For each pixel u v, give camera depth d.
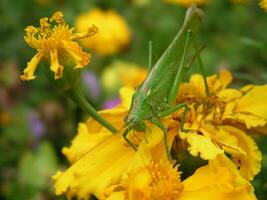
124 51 0.69
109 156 0.29
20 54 0.74
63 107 0.61
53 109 0.58
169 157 0.28
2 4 0.78
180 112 0.30
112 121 0.31
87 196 0.29
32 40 0.29
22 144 0.59
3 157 0.58
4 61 0.74
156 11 0.74
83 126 0.33
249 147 0.29
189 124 0.29
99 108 0.60
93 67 0.69
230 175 0.27
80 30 0.66
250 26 0.70
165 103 0.29
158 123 0.29
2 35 0.76
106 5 0.77
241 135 0.29
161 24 0.71
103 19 0.67
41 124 0.58
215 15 0.70
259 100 0.30
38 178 0.49
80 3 0.77
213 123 0.30
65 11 0.76
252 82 0.38
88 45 0.66
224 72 0.33
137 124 0.28
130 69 0.63
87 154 0.30
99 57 0.69
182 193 0.27
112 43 0.66
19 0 0.78
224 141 0.29
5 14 0.77
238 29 0.70
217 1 0.71
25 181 0.49
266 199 0.33
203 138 0.28
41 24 0.29
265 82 0.39
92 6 0.77
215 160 0.27
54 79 0.29
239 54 0.66
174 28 0.70
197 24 0.29
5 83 0.69
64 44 0.29
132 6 0.75
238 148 0.28
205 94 0.32
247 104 0.30
